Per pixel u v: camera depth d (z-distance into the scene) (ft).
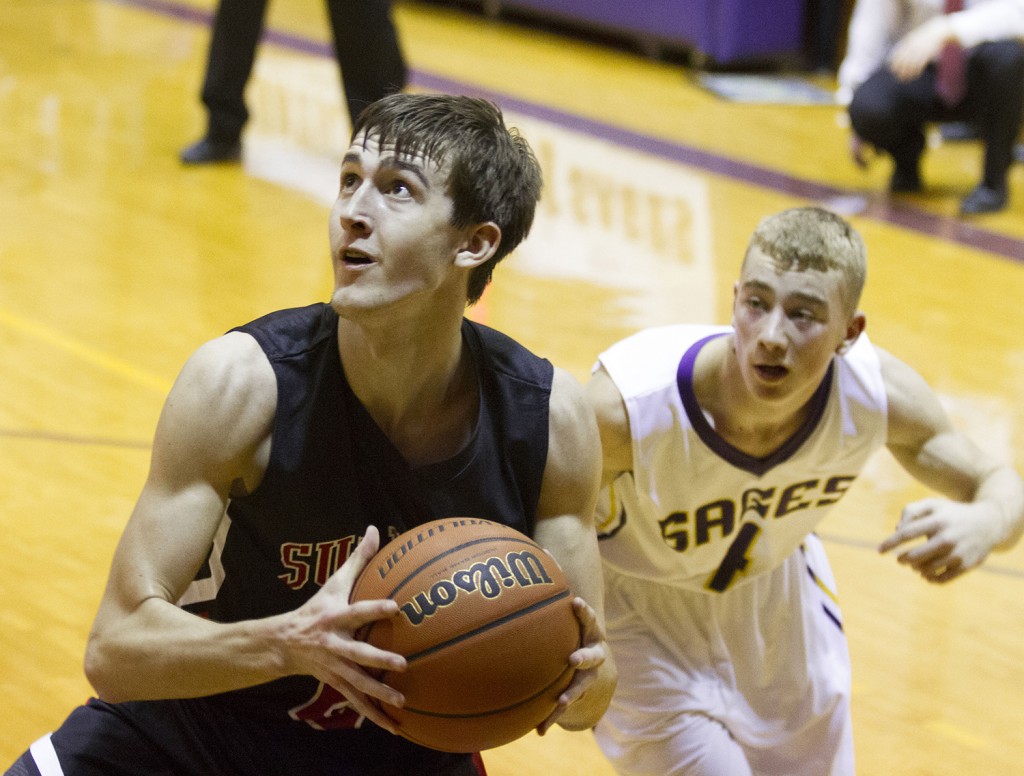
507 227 12.60
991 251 46.78
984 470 17.28
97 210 44.83
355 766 13.52
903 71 48.19
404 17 78.02
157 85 60.34
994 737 22.49
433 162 11.93
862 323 15.92
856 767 21.47
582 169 52.90
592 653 12.10
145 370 33.83
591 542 13.46
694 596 17.74
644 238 45.68
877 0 50.42
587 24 73.61
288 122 55.72
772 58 70.49
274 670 11.29
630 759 17.47
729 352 16.07
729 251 44.96
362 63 45.83
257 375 12.33
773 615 17.97
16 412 31.22
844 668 18.31
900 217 49.70
